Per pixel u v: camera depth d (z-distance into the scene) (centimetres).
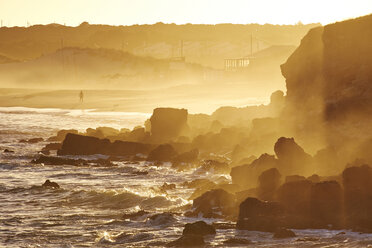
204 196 7338
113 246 5791
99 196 8456
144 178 10856
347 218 6150
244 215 6359
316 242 5494
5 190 9425
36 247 5869
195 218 6938
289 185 6694
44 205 8169
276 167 8000
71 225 6856
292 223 6166
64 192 8962
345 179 6581
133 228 6600
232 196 7294
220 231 6181
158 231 6356
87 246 5866
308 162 8025
